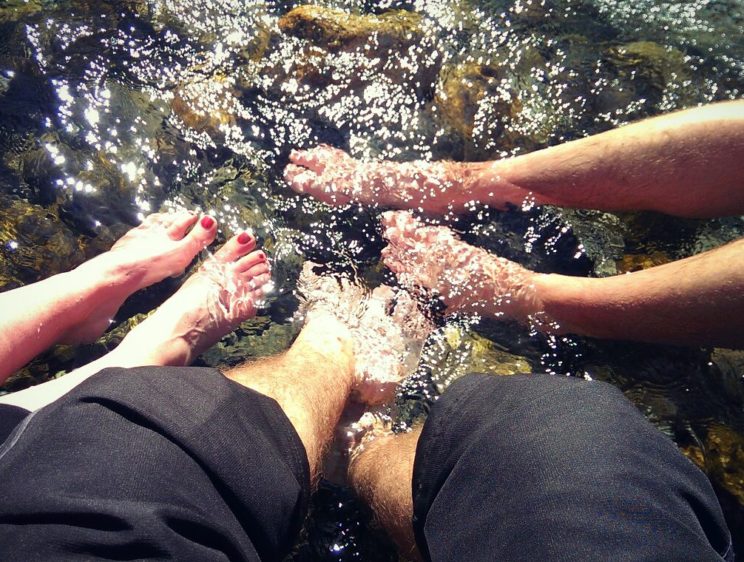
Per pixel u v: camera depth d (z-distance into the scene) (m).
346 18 1.89
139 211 1.68
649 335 1.43
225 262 1.63
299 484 1.04
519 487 0.83
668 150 1.42
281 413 1.09
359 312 1.61
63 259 1.59
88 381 0.91
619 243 1.67
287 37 1.88
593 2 2.05
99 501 0.74
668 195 1.48
